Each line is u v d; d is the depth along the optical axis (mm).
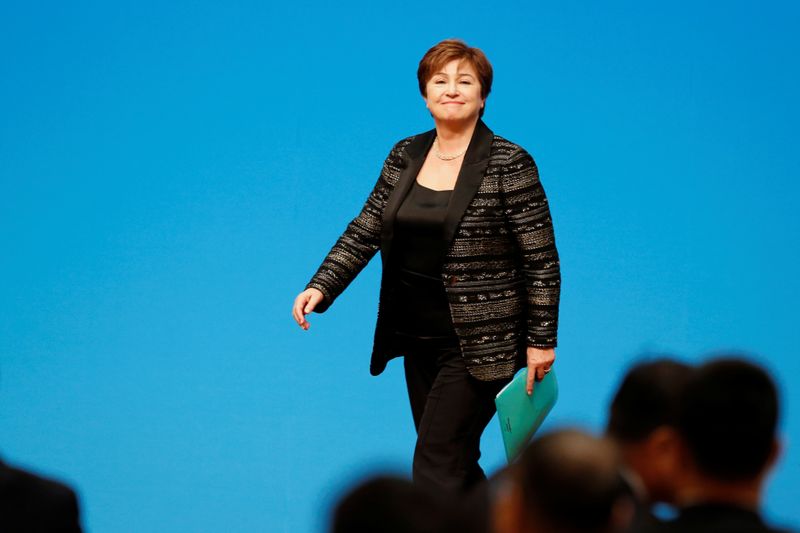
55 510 7625
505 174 12078
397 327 12617
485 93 12383
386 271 12406
